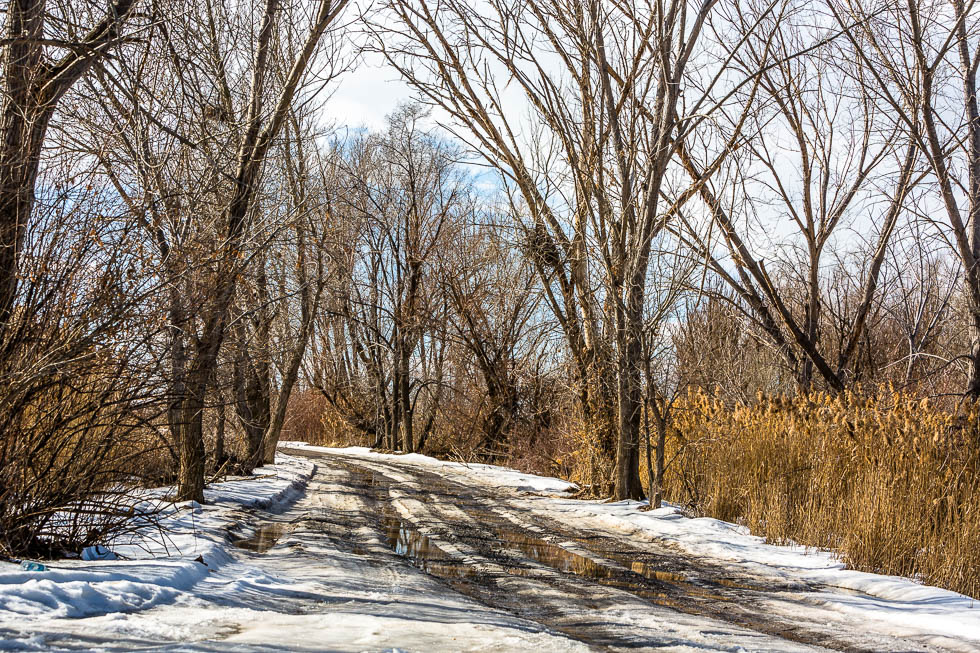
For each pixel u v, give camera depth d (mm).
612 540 11594
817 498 11883
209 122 11000
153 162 9188
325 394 42562
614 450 16891
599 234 16109
